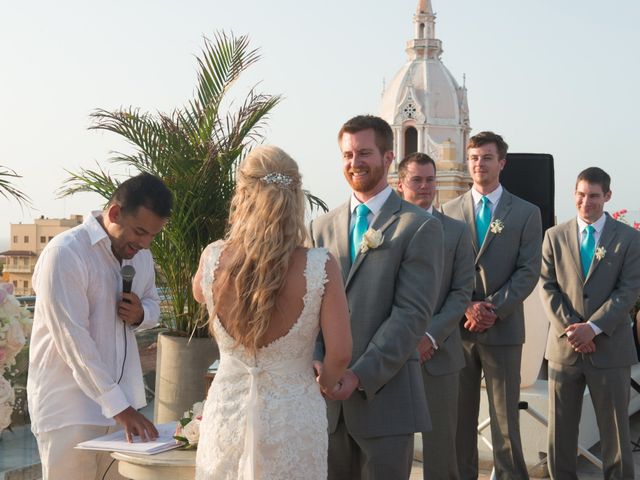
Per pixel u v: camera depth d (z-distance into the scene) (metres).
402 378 3.74
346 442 3.76
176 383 6.62
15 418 5.26
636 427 8.24
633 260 5.85
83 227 3.73
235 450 2.77
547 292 6.06
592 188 5.93
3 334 3.40
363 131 3.87
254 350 2.76
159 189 3.68
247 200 2.77
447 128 67.25
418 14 69.12
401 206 3.86
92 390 3.59
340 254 3.93
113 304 3.80
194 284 2.95
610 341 5.82
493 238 5.76
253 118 6.95
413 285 3.67
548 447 6.08
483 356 5.71
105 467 3.85
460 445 5.80
